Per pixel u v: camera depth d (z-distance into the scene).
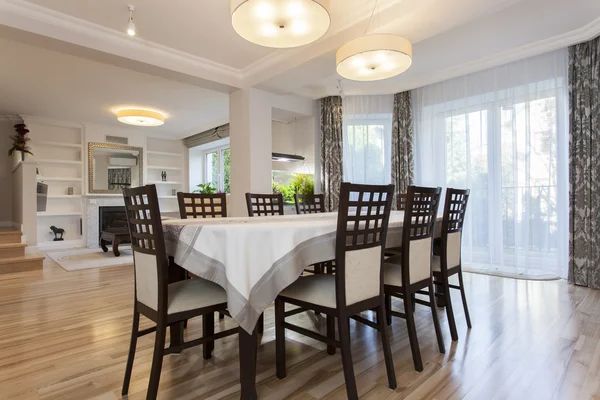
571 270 3.34
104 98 5.01
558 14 2.90
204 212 2.73
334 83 4.60
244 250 1.36
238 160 4.23
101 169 6.74
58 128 6.48
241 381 1.38
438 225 2.51
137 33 3.08
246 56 3.63
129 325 2.37
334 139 4.96
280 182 5.55
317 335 1.53
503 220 3.90
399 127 4.78
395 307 2.78
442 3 2.39
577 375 1.64
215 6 2.67
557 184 3.52
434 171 4.45
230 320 2.46
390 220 2.08
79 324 2.39
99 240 6.57
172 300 1.44
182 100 5.15
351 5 2.73
